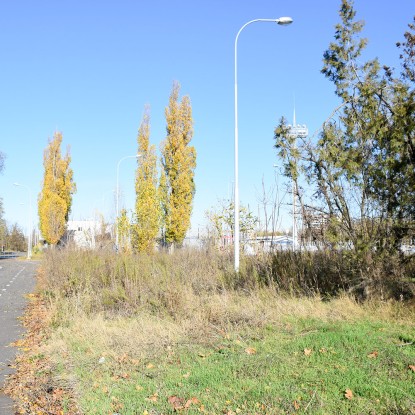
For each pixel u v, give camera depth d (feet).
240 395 19.75
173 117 118.52
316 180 38.60
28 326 40.34
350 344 25.26
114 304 43.57
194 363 24.91
